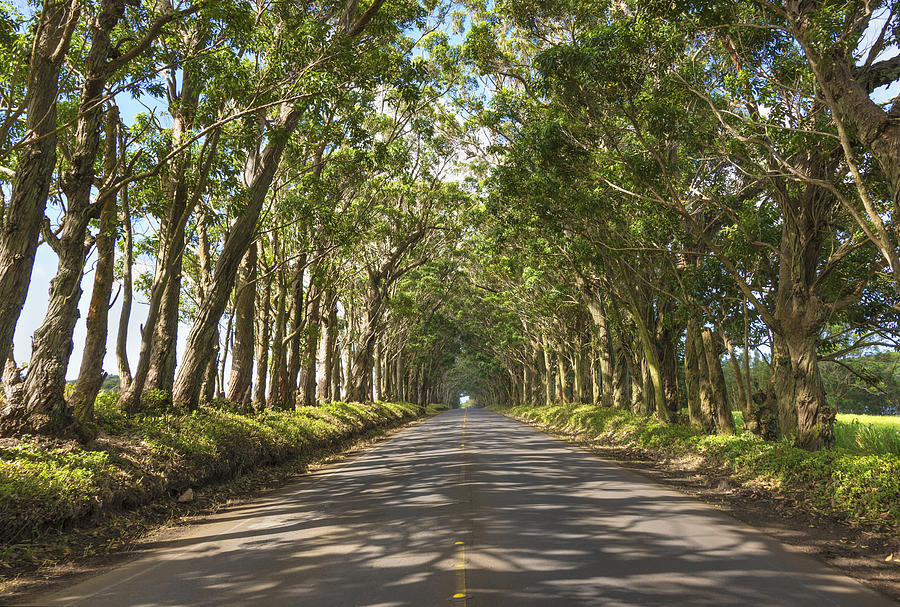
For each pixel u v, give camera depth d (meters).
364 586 4.99
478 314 55.56
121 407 12.21
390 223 30.12
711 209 17.02
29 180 7.87
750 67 10.48
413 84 13.10
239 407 17.81
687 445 15.26
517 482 11.13
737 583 4.95
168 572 5.71
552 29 17.28
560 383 45.69
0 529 6.23
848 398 47.31
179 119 14.24
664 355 21.39
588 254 19.19
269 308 21.42
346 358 37.91
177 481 9.85
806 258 12.12
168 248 13.02
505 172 16.64
